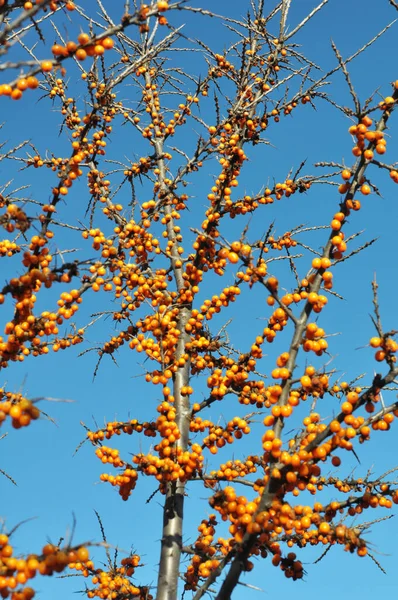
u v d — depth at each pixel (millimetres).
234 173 9305
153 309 8188
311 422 6133
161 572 7508
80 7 9531
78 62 10250
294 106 9758
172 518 7766
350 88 6105
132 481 7504
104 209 9672
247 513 5746
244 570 5711
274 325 7684
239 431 7656
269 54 10148
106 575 7809
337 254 6215
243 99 9469
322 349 5883
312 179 9117
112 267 8156
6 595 4859
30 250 6668
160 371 8305
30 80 5410
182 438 8094
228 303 8570
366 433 5496
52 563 4898
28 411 5188
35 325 6770
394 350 5402
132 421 8016
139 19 5562
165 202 9047
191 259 9445
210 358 8664
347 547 5824
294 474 5504
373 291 5496
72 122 10211
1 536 5047
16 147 8453
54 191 6824
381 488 6305
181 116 10594
